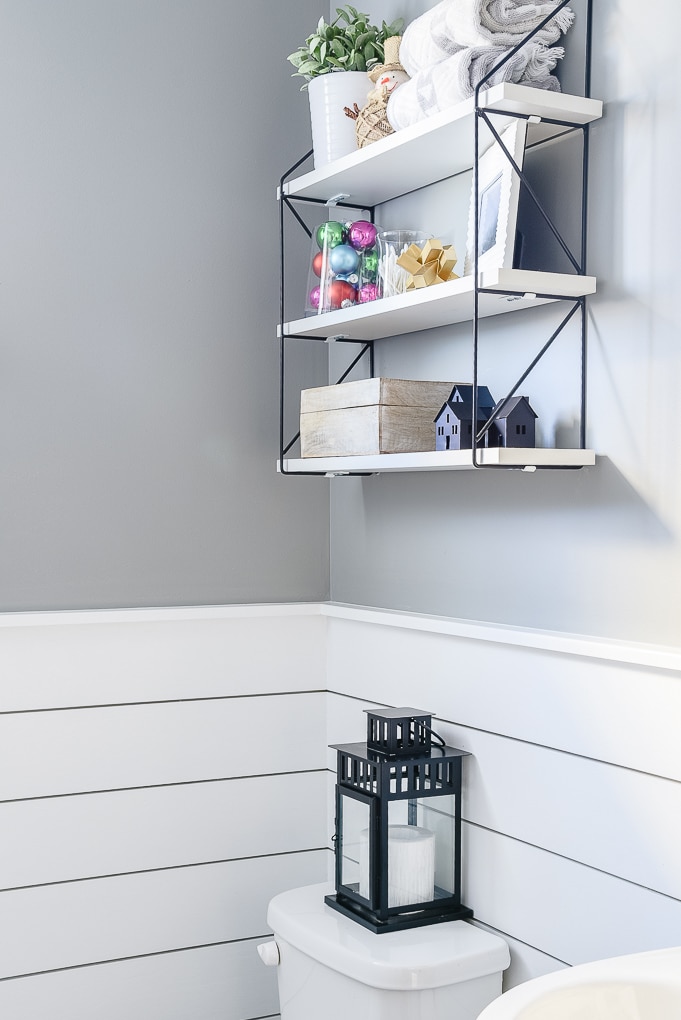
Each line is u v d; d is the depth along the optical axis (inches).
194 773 83.0
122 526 82.7
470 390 65.2
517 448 58.9
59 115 80.4
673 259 57.4
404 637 77.4
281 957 71.4
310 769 87.4
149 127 83.6
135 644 81.0
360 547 86.5
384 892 67.7
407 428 69.8
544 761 64.0
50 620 77.4
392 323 74.8
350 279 76.5
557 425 65.4
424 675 75.1
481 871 69.0
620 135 60.8
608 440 61.7
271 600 88.2
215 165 86.1
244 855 84.8
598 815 60.2
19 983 77.5
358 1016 64.2
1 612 78.4
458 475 74.8
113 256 82.3
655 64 58.6
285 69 89.0
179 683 82.4
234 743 84.4
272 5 88.4
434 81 65.1
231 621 84.3
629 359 60.2
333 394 73.9
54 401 80.4
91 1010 79.7
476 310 59.9
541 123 61.9
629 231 60.2
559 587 65.7
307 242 90.0
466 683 70.7
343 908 70.4
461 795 70.5
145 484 83.5
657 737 56.5
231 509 86.7
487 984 65.2
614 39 61.3
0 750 76.9
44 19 79.8
